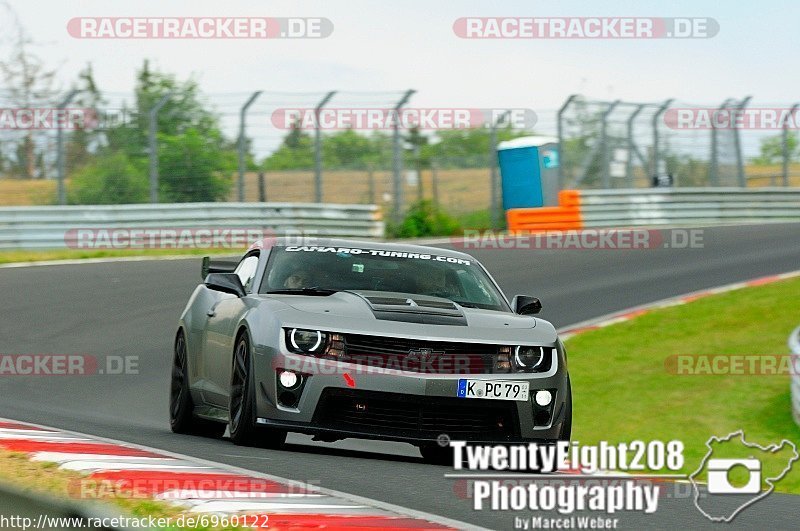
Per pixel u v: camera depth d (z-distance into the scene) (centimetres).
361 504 792
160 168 4119
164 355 2242
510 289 3127
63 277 3042
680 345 2316
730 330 2441
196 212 3853
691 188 4959
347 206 4166
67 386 1944
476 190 4962
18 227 3534
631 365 2166
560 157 4900
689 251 3928
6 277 3014
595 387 2025
